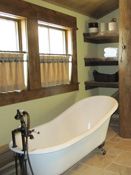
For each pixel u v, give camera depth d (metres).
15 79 2.79
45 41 3.41
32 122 3.11
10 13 2.65
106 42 4.62
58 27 3.63
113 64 4.58
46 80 3.28
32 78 3.02
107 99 3.24
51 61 3.36
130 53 3.33
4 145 2.66
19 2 2.76
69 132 3.03
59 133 2.88
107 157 2.85
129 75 3.39
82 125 3.27
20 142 2.21
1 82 2.61
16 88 2.80
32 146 2.47
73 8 3.78
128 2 3.23
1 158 2.54
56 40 3.65
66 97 3.80
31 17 2.95
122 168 2.54
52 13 3.32
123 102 3.49
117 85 3.92
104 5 4.04
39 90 3.16
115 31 3.82
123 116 3.52
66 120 3.03
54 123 2.83
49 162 2.04
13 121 2.80
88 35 4.16
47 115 3.38
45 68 3.25
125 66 3.39
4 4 2.57
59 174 2.19
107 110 3.16
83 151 2.43
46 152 1.93
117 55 3.93
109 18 4.53
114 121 4.50
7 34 2.79
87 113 3.36
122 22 3.32
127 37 3.31
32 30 2.98
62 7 3.58
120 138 3.54
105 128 2.83
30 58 2.96
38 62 3.11
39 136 2.58
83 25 4.20
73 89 3.95
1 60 2.59
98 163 2.69
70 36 3.85
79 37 4.10
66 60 3.69
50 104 3.43
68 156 2.19
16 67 2.78
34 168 2.04
